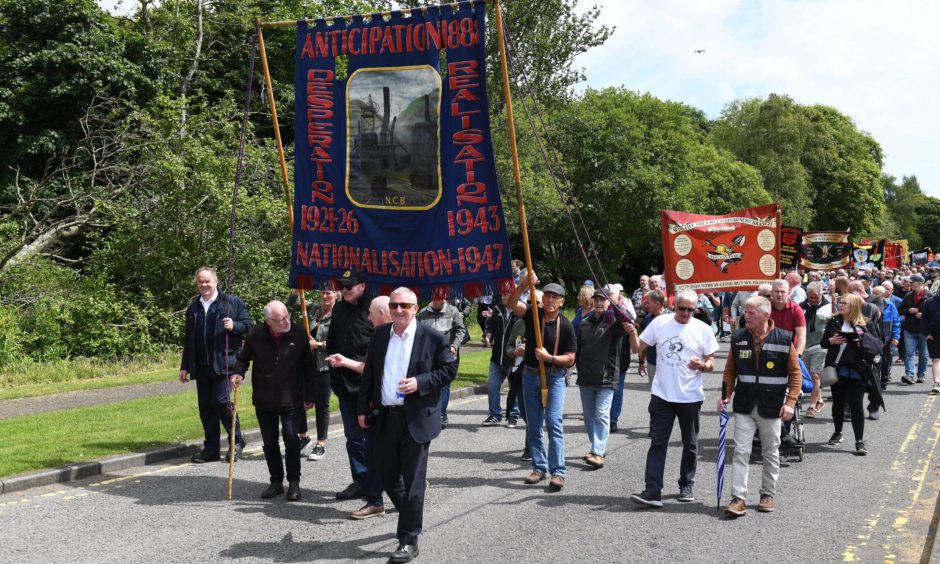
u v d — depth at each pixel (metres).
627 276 55.12
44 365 15.80
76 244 22.88
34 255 19.34
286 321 7.39
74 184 21.75
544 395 7.64
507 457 9.20
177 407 11.63
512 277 7.74
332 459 9.09
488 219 7.77
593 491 7.70
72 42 22.39
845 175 70.94
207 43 28.70
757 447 9.70
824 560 5.73
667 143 44.59
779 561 5.71
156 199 19.52
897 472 8.48
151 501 7.23
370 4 27.50
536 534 6.34
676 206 43.25
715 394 13.70
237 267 19.78
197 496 7.43
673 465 8.81
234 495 7.48
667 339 7.26
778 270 11.94
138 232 19.36
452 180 7.85
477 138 7.76
